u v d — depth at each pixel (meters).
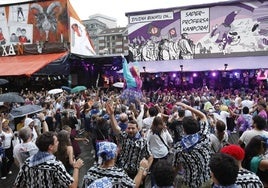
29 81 24.88
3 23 26.03
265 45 21.66
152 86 24.53
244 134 5.47
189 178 4.19
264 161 3.81
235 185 2.71
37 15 25.08
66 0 24.33
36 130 7.90
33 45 25.14
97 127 7.99
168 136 6.20
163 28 24.11
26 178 3.68
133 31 24.92
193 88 22.70
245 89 21.47
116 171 3.41
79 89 17.56
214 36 22.91
